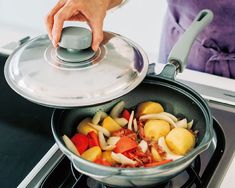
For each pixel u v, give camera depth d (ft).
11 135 3.70
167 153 2.90
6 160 3.43
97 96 2.60
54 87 2.62
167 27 4.73
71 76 2.66
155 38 6.13
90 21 2.96
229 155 3.09
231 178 2.94
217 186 2.87
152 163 2.82
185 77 4.06
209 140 2.60
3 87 4.26
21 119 3.88
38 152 3.51
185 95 3.16
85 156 2.88
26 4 6.53
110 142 3.01
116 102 3.33
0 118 3.90
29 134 3.70
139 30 6.15
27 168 3.36
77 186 2.93
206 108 2.94
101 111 3.24
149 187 2.83
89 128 3.08
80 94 2.59
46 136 3.68
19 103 4.08
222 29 4.19
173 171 2.52
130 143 2.94
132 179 2.48
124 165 2.81
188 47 3.24
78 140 2.99
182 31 4.54
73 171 3.03
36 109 3.99
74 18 3.10
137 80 2.76
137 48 3.03
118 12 6.03
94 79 2.65
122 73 2.72
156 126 3.05
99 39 2.80
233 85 3.93
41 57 2.82
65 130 3.01
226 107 3.56
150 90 3.30
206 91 3.78
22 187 2.95
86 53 2.75
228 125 3.39
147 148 2.95
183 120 3.12
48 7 6.40
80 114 3.19
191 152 2.53
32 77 2.70
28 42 3.09
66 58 2.72
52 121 2.80
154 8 5.75
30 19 6.71
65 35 2.69
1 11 6.83
